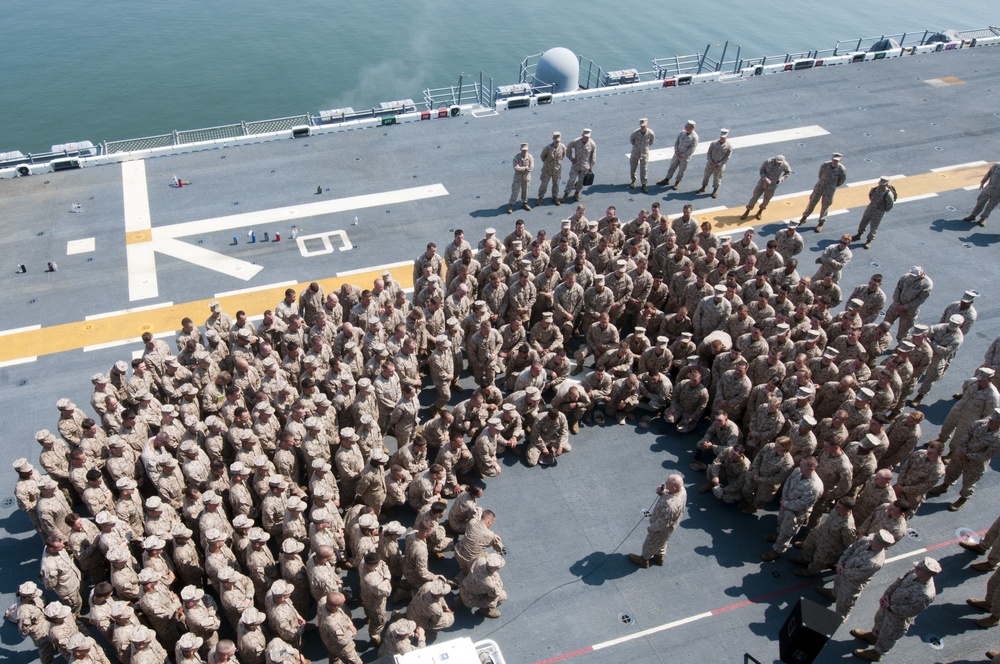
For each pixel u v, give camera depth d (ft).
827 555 46.55
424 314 61.67
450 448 50.85
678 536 51.03
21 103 184.44
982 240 81.82
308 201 83.61
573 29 238.89
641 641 44.65
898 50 122.52
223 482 46.78
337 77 200.75
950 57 121.90
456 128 98.48
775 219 83.97
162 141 151.02
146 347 55.47
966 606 46.88
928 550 50.26
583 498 53.21
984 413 52.47
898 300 64.23
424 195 85.40
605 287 62.59
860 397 51.55
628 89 108.58
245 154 91.76
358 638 44.04
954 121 103.30
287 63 208.64
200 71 202.39
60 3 249.96
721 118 102.68
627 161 93.25
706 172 86.38
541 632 44.93
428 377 62.95
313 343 54.29
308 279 72.90
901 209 86.43
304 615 44.50
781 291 62.90
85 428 49.11
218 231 78.69
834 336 61.05
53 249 75.56
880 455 51.47
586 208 84.69
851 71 116.57
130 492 45.21
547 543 50.06
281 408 52.24
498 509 52.08
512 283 63.21
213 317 58.65
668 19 249.75
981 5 268.41
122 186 85.30
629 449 57.16
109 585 39.70
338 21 239.91
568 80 122.42
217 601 45.21
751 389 55.11
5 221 79.10
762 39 233.14
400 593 45.47
